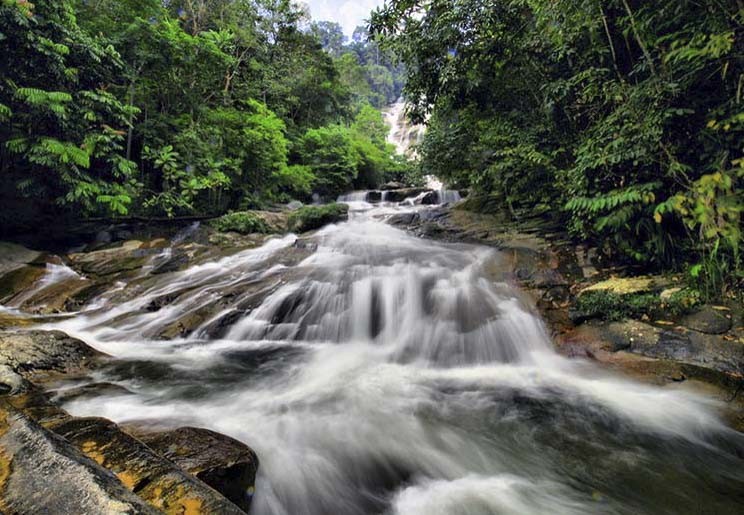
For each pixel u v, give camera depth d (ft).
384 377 13.98
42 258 26.13
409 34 24.32
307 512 7.39
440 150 30.07
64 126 24.86
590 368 13.96
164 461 5.45
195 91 40.88
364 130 85.97
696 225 14.29
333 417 10.80
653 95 13.94
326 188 63.31
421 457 9.27
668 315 14.28
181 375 13.23
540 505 7.62
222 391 12.11
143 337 16.98
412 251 27.81
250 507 6.68
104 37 31.30
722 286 13.38
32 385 9.14
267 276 23.24
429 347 16.47
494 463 9.05
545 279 19.79
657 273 17.33
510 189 26.86
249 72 59.36
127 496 3.85
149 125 36.55
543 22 19.54
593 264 20.07
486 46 22.16
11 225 28.91
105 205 30.71
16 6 21.68
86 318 19.04
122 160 28.76
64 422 6.77
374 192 59.62
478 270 22.18
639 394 12.05
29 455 4.47
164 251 29.63
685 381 12.01
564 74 21.25
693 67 13.10
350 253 27.84
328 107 80.18
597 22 16.67
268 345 16.98
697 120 13.66
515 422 10.80
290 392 12.37
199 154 37.81
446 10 23.03
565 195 20.92
